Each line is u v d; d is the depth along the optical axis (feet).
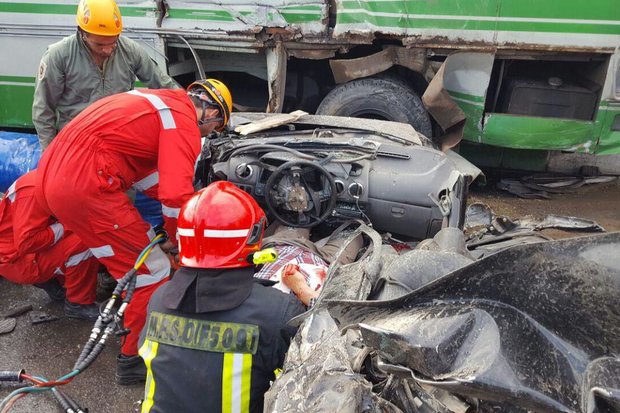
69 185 9.16
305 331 6.00
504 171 19.31
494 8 14.84
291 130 13.16
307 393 5.23
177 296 6.17
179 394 6.00
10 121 17.54
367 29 15.52
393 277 6.55
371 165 11.43
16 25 16.30
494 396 4.10
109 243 9.70
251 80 19.33
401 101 16.07
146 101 9.46
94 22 11.26
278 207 11.29
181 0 15.94
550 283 4.61
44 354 10.96
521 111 16.25
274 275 9.17
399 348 4.52
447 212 10.85
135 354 10.03
